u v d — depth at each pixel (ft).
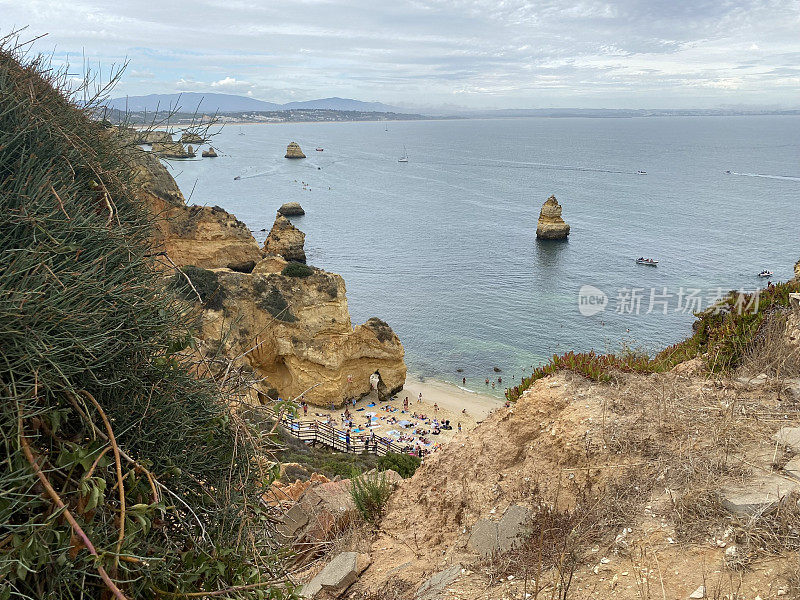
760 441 19.60
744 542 15.51
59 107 11.62
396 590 20.27
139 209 12.41
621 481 20.08
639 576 15.65
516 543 20.25
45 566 8.75
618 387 25.08
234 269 179.01
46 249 9.59
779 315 29.50
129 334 10.37
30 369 8.82
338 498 28.58
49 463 9.36
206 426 11.69
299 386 129.90
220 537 10.82
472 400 145.69
